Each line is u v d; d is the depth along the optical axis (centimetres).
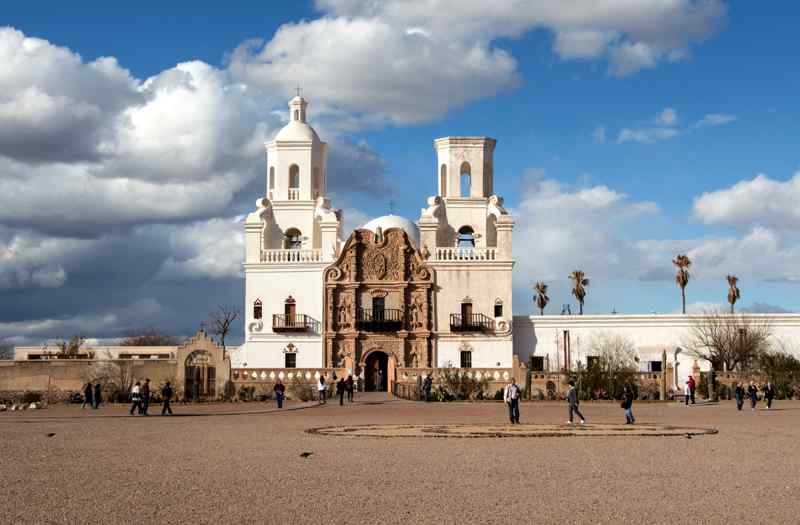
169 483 2367
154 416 5469
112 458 2922
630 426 4369
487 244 9838
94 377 7919
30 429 4238
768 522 1870
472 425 4472
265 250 9456
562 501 2100
